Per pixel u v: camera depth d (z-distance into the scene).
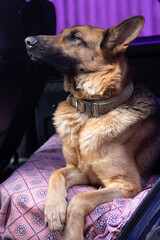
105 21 1.47
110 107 0.84
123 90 0.85
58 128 0.90
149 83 1.32
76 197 0.72
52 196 0.72
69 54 0.85
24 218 0.74
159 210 0.55
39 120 1.45
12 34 0.91
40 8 1.10
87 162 0.83
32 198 0.75
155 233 0.55
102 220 0.71
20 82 1.02
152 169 0.94
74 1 1.49
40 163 0.96
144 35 1.45
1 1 0.86
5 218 0.79
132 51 1.30
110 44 0.83
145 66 1.31
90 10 1.48
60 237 0.71
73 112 0.89
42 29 1.08
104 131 0.82
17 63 0.96
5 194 0.80
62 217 0.68
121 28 0.82
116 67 0.84
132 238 0.57
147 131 0.90
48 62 0.86
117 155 0.81
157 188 0.55
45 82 1.20
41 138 1.46
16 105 1.05
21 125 1.19
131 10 1.44
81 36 0.84
